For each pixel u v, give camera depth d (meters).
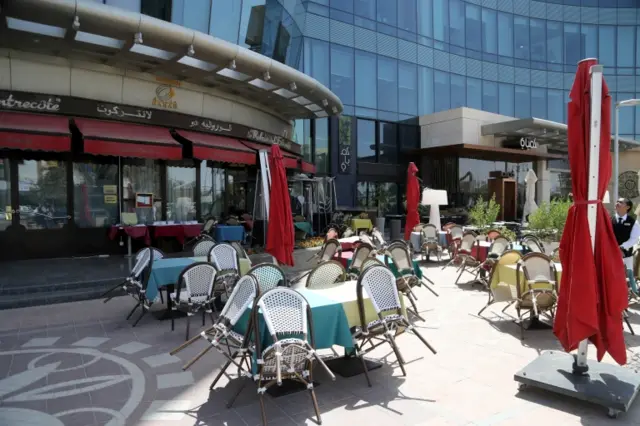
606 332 3.93
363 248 7.59
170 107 12.51
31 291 8.05
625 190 31.41
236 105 14.40
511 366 4.95
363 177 23.12
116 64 11.23
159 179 13.40
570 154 4.09
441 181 25.23
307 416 3.86
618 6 31.16
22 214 11.19
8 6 8.05
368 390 4.38
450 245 12.71
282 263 8.07
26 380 4.65
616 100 31.62
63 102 10.55
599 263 3.97
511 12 28.86
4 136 9.01
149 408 4.03
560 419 3.74
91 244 12.03
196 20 12.79
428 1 25.66
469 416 3.81
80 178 11.95
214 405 4.09
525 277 5.91
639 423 3.66
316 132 21.53
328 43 22.03
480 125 24.53
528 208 17.84
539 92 29.84
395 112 24.42
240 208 15.51
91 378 4.71
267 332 3.88
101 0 11.02
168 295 7.23
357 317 4.61
